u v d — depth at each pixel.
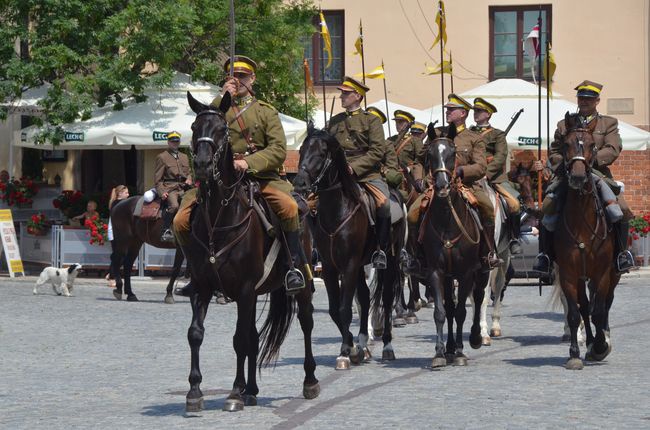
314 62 34.47
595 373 13.20
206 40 29.38
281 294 11.73
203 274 10.66
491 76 34.00
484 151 14.50
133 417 10.61
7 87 27.02
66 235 27.22
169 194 22.48
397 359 14.75
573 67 33.47
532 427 9.83
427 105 34.19
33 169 33.16
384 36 34.25
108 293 24.73
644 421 10.05
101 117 26.75
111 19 26.83
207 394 12.00
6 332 17.84
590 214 13.60
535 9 33.69
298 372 13.58
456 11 34.03
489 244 14.41
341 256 13.88
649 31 33.03
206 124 10.26
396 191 15.70
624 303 22.17
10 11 27.66
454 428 9.84
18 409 11.21
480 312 16.00
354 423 10.13
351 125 14.74
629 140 28.48
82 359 14.94
